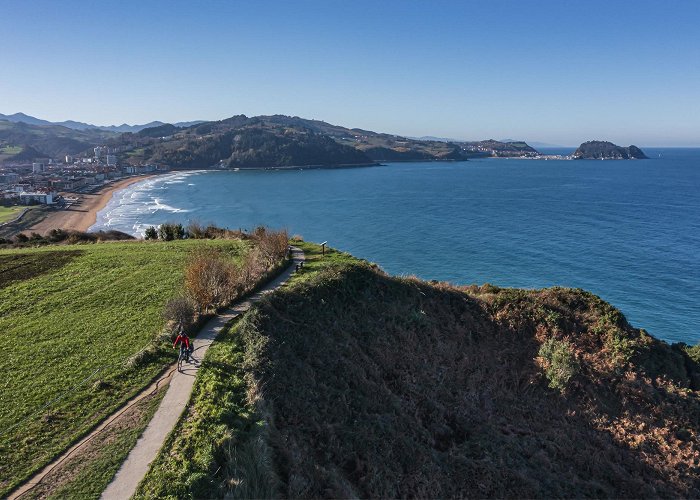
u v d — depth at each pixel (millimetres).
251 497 12945
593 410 23906
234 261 34969
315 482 14625
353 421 18500
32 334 23203
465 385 24469
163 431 14945
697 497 20156
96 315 25547
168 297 27938
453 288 32719
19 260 37125
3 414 16422
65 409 16656
